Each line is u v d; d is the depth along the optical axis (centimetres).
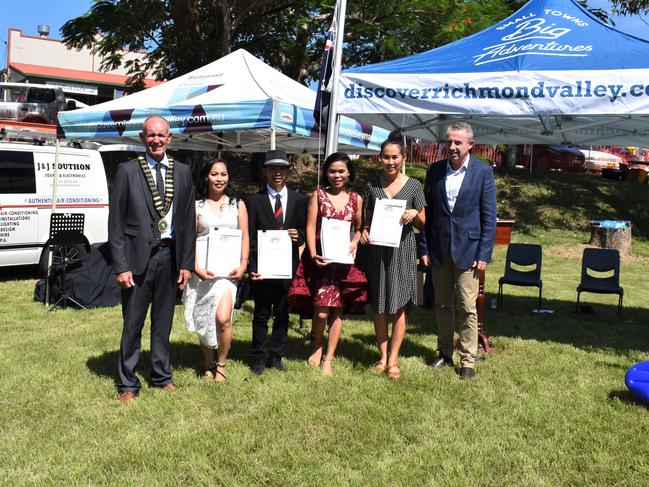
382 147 499
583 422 420
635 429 408
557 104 524
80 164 994
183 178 443
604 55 547
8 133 976
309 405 437
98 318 705
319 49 1845
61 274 766
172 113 778
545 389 489
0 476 325
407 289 500
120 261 424
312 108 809
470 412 433
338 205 495
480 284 612
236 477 333
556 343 654
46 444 366
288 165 493
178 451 360
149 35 1664
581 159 2584
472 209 501
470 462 357
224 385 473
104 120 822
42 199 939
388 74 584
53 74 3838
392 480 334
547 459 361
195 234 453
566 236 1716
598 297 1002
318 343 539
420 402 450
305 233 509
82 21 1638
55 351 560
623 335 716
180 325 677
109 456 351
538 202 1981
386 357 531
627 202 2042
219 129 750
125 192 427
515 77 537
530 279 858
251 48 1855
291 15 1722
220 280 473
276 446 371
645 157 2902
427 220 528
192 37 1555
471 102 551
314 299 502
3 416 404
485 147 2428
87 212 994
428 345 626
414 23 1598
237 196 491
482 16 1584
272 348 518
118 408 422
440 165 520
